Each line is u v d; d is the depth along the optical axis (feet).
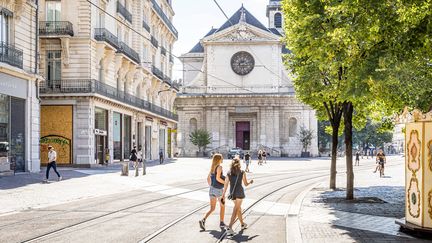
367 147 350.23
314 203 52.70
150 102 184.14
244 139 264.93
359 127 71.15
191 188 72.59
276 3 309.63
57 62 122.42
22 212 45.68
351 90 37.09
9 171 83.51
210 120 260.42
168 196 60.85
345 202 53.47
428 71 38.06
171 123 230.07
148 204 52.47
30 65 94.53
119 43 139.85
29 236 33.42
